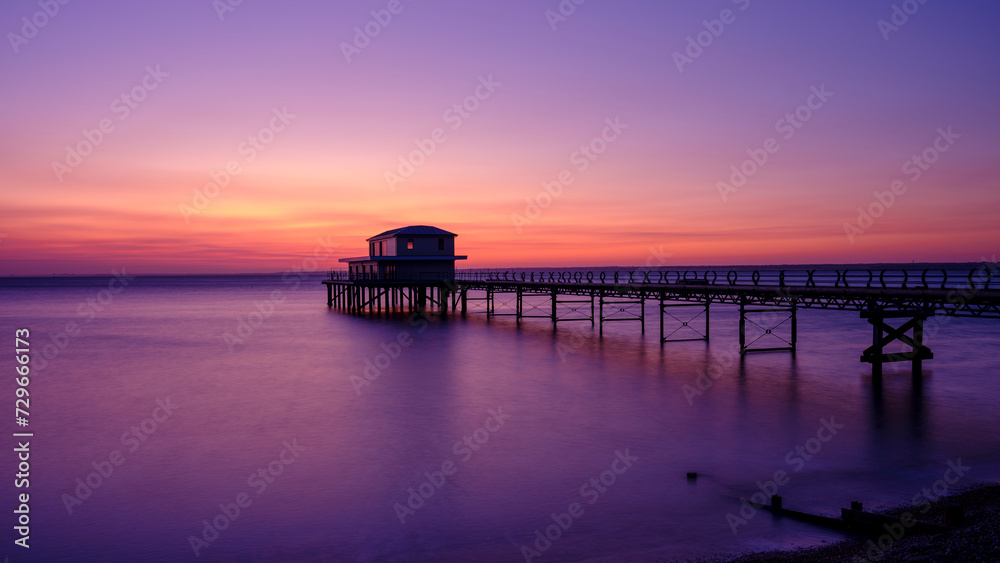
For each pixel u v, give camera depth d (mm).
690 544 13516
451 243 67938
